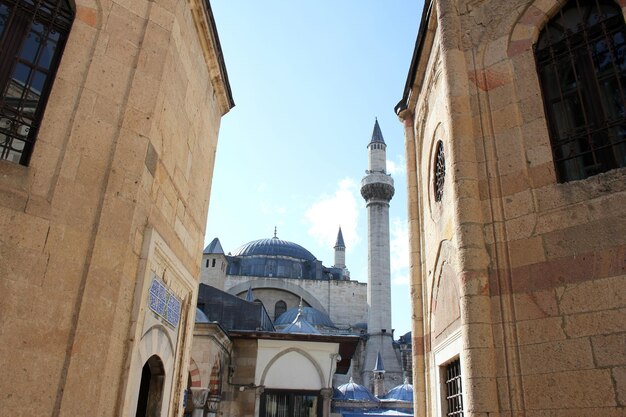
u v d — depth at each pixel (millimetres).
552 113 7297
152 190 7414
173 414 8695
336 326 62906
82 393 5723
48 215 5938
